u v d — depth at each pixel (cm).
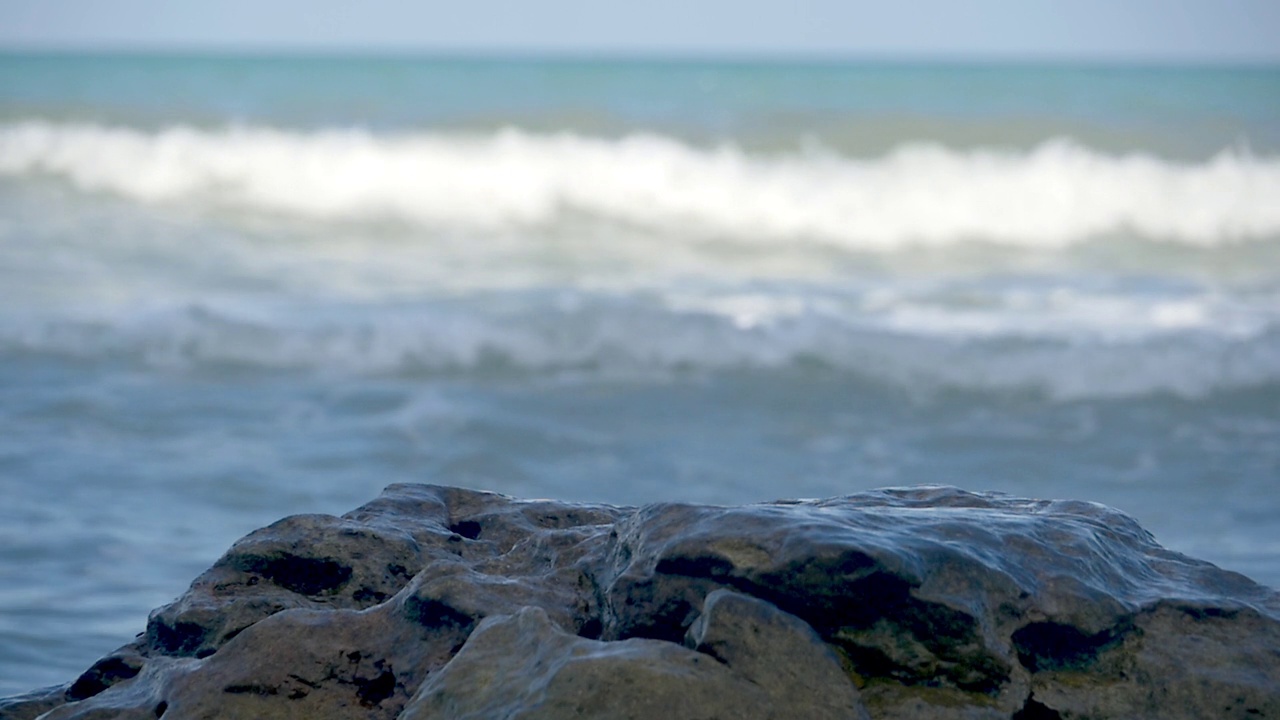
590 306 1290
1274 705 371
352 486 934
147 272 1521
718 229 1811
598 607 411
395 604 419
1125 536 439
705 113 2284
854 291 1515
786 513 390
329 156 1923
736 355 1249
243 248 1647
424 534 477
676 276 1585
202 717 390
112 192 1848
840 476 996
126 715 402
